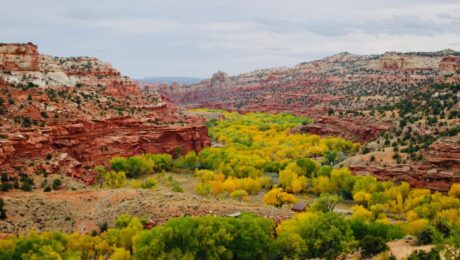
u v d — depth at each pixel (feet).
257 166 451.12
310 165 417.90
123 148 457.68
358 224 213.25
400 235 204.03
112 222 236.02
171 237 186.39
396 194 320.29
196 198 273.75
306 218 215.92
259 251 190.90
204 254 186.91
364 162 401.08
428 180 350.02
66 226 236.02
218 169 447.01
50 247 179.32
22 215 238.07
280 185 390.21
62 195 272.10
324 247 194.70
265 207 265.95
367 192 336.29
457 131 390.42
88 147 425.28
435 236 137.80
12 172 304.71
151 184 365.40
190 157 474.90
